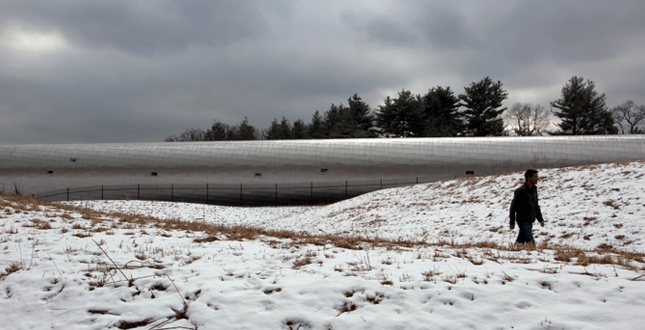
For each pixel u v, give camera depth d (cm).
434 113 7412
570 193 1642
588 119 6225
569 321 491
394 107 7344
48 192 3688
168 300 581
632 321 480
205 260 762
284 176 3541
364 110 7956
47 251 796
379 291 584
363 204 2477
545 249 922
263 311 545
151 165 3659
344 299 568
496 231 1474
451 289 580
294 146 3647
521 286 585
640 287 562
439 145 3491
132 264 726
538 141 3359
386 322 509
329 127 8100
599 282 586
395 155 3484
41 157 3784
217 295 582
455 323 502
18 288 617
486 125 6562
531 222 966
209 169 3612
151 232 1048
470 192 2080
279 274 671
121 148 3797
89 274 671
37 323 535
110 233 994
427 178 3403
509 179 2047
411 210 2073
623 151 3147
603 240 1170
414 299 560
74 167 3712
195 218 2709
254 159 3597
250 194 3556
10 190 3700
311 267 709
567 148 3241
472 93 6725
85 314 550
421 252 848
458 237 1509
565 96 6378
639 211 1297
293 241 995
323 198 3506
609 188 1555
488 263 718
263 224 2662
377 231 1845
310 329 507
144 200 3409
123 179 3653
